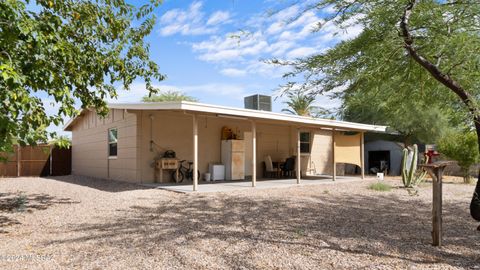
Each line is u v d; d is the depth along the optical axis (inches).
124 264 148.2
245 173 553.6
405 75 190.5
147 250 167.0
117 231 204.4
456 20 160.1
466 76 167.6
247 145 556.1
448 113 203.9
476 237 193.3
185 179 478.9
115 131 510.9
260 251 165.3
